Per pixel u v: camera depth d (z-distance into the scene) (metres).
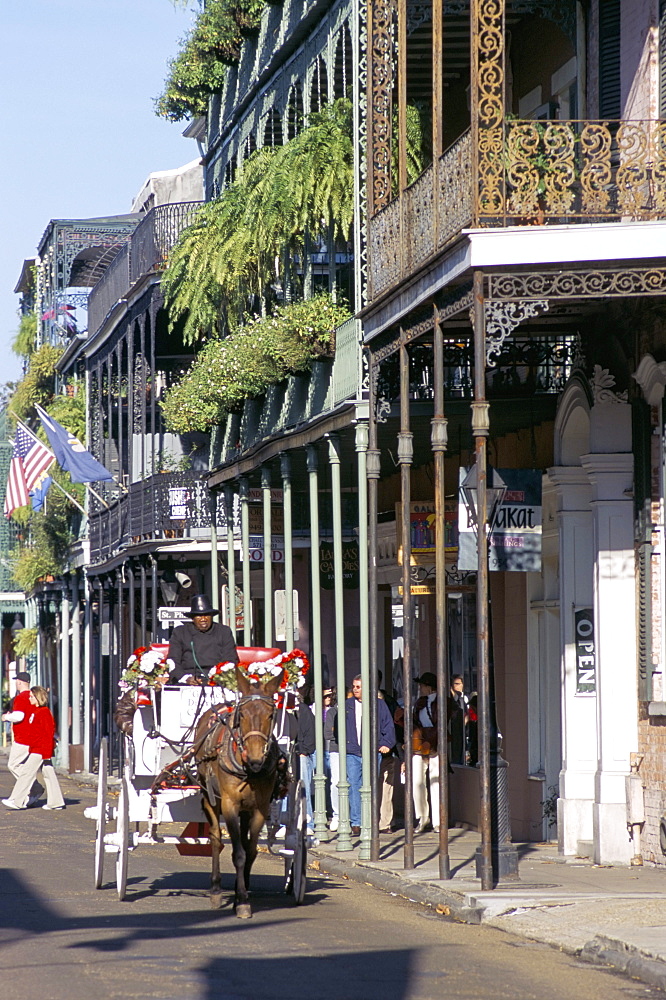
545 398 38.41
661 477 33.44
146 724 28.89
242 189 49.22
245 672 27.34
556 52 39.44
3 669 138.88
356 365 40.50
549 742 40.47
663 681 33.38
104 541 78.94
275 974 20.72
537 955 22.94
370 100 37.31
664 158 28.83
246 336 50.06
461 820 44.12
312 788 44.72
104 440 88.19
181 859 37.94
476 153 28.73
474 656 45.81
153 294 68.06
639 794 33.81
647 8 32.88
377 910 28.14
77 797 65.19
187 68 65.31
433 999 19.09
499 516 32.81
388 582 55.09
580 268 28.50
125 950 22.59
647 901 26.73
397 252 34.72
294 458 47.06
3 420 134.00
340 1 43.91
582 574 37.06
